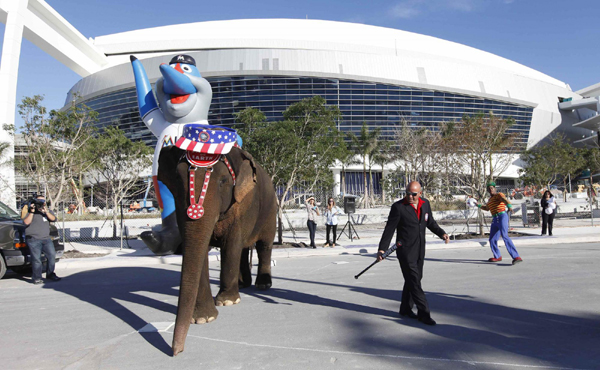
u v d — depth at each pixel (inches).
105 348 157.3
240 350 151.3
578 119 2746.1
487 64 2893.7
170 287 293.7
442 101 2233.0
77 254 514.3
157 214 1085.8
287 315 200.2
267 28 2659.9
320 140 687.1
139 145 816.3
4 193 669.9
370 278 305.7
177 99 218.2
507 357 140.4
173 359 143.3
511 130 2183.8
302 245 550.3
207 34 2593.5
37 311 225.9
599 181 2452.0
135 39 2598.4
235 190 173.8
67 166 601.6
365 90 2128.4
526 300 222.7
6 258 336.2
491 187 368.5
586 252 420.5
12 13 1078.4
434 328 175.6
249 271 274.2
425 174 1064.2
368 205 1480.1
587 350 146.5
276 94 2055.9
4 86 1040.8
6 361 146.3
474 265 356.2
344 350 149.9
